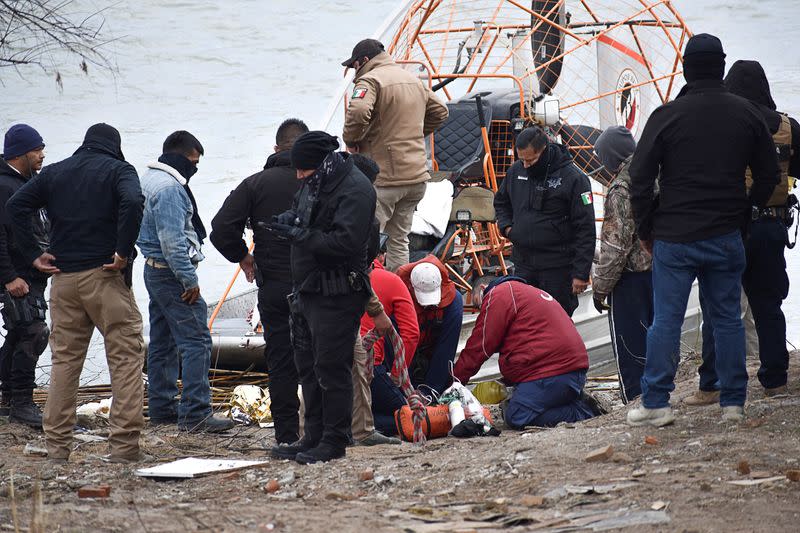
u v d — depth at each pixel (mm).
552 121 36562
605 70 43656
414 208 31719
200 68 141125
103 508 17500
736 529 14180
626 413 23000
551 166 28969
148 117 115125
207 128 110875
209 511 16953
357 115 29578
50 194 21750
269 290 23156
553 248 29234
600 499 16062
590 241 28703
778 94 112250
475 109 37531
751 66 21906
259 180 23281
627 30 43750
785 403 21188
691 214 19656
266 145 102188
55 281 22000
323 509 16859
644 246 20812
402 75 30625
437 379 27641
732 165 19547
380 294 25641
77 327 22203
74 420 22547
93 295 21734
